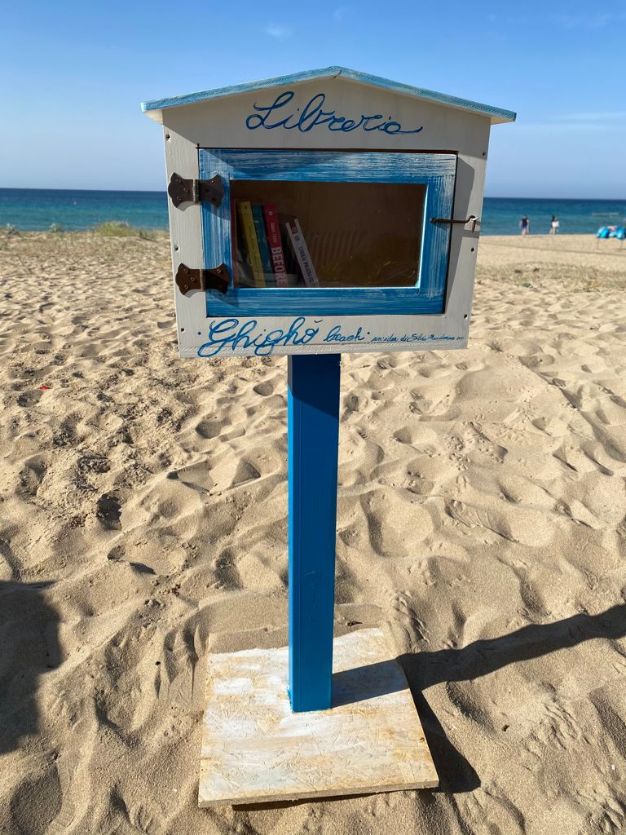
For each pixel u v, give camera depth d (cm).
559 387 461
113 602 272
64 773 202
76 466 372
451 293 178
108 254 1273
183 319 170
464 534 315
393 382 491
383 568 293
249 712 216
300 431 187
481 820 190
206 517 327
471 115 163
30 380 497
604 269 1230
